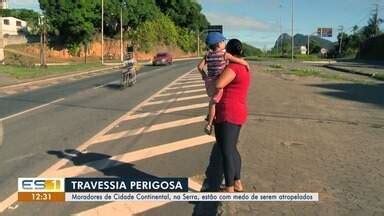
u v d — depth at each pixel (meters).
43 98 20.12
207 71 7.73
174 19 143.50
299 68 50.81
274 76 35.41
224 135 6.85
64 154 9.83
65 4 90.00
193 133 12.03
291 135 11.74
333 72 45.19
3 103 18.36
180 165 8.97
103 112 15.80
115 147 10.46
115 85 26.95
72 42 93.12
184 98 19.98
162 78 33.16
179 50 135.12
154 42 116.69
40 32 73.06
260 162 8.91
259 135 11.67
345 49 135.75
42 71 37.84
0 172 8.52
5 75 31.33
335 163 8.90
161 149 10.28
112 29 105.06
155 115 15.09
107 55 99.50
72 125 13.27
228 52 6.83
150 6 116.62
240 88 6.80
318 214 6.27
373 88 26.06
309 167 8.58
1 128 11.55
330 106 17.78
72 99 19.70
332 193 7.11
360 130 12.68
